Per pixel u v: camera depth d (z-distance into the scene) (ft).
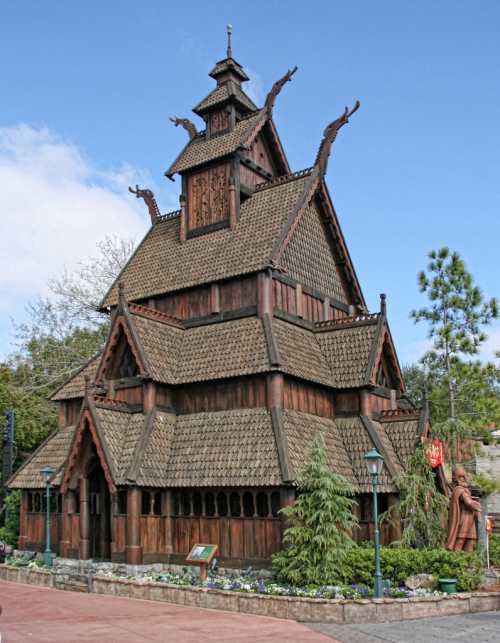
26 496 127.95
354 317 121.60
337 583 85.10
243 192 131.13
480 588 88.84
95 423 104.22
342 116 130.72
